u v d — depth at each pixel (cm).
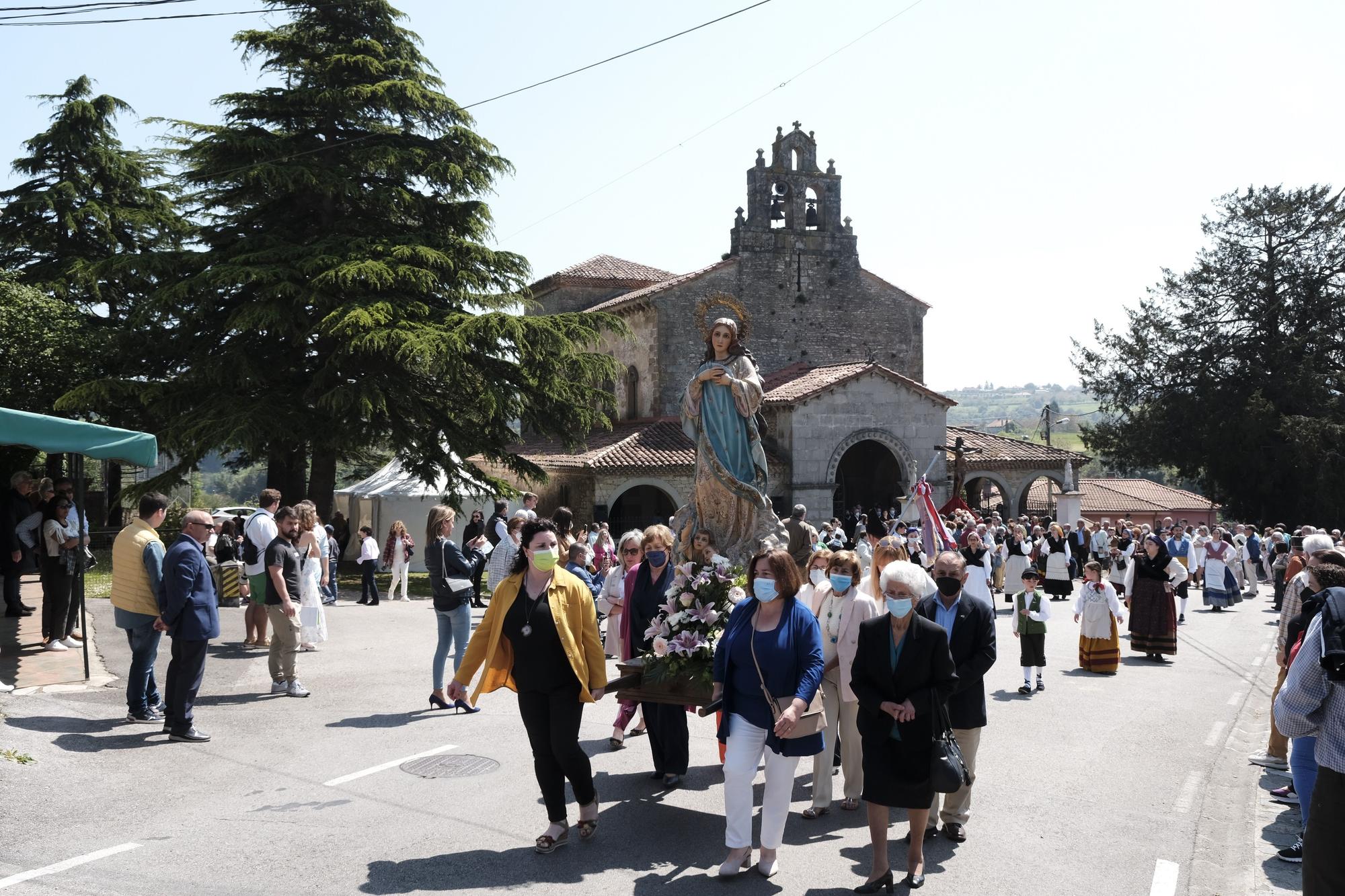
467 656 697
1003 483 4203
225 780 798
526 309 3216
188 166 2897
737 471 1074
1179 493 6181
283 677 1125
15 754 818
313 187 2634
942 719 607
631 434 3725
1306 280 4959
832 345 4259
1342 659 482
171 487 2492
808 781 872
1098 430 5362
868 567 1427
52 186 3619
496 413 2667
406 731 965
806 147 4275
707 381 1085
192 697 913
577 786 673
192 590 909
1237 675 1454
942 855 674
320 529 1672
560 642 663
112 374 2753
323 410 2538
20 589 1633
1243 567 2841
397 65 2862
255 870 614
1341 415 4681
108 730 935
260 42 2833
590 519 3444
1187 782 866
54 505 1353
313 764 848
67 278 3356
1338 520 4719
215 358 2494
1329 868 489
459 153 2916
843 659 765
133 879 597
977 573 1642
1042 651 1277
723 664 652
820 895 599
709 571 784
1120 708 1195
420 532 2966
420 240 2753
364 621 1766
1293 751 655
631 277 4681
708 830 712
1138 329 5316
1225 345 5106
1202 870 655
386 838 678
